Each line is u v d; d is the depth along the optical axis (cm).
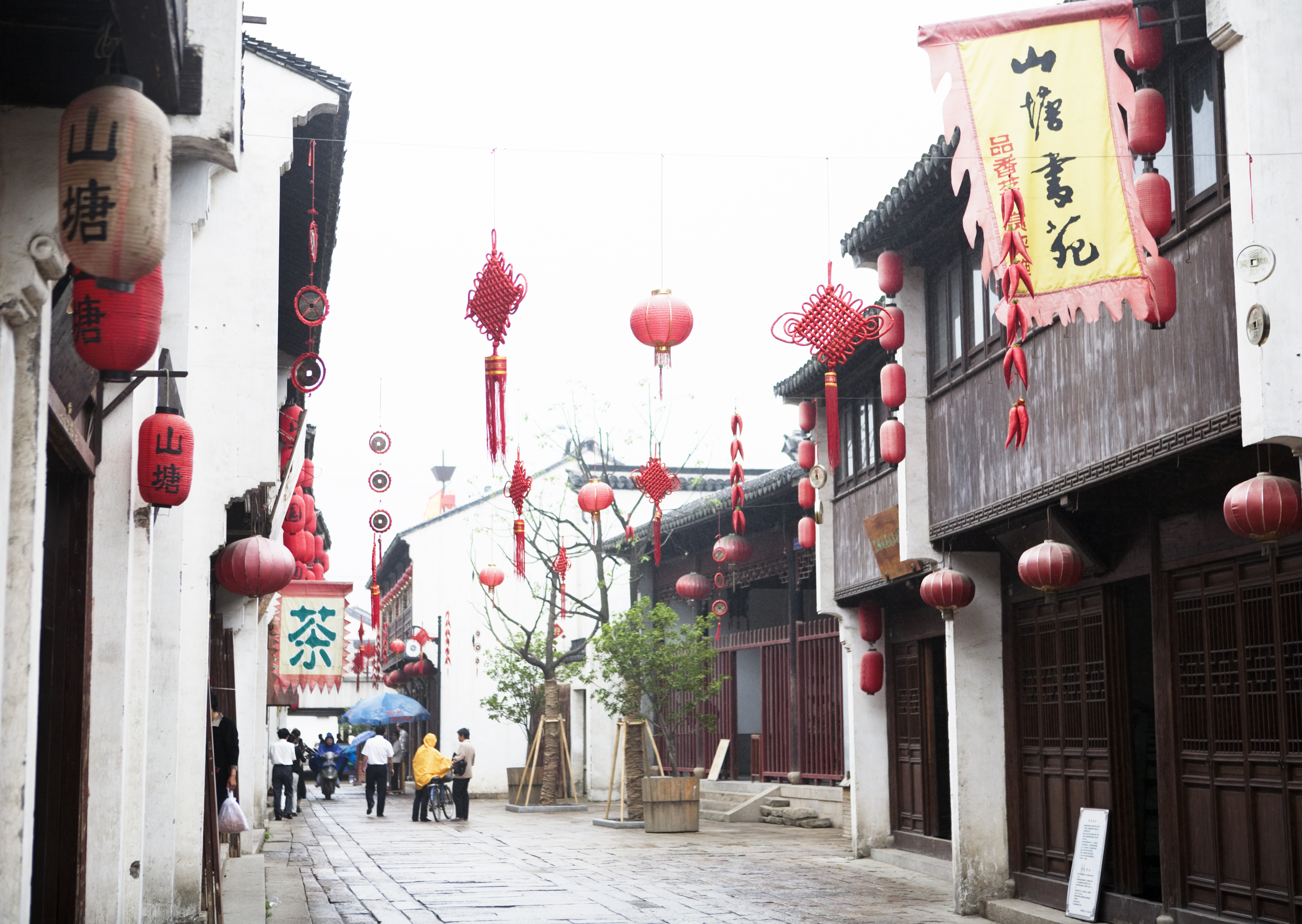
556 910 1270
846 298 944
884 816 1764
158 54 461
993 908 1259
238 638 1709
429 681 4269
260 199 1031
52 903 688
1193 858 998
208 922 923
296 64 1052
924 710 1667
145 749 801
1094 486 1018
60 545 716
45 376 477
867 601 1764
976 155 764
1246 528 796
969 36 768
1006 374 770
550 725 2848
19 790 461
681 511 2694
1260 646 916
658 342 948
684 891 1412
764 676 2544
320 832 2308
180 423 752
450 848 1959
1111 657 1155
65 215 400
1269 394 735
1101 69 763
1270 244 741
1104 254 755
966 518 1264
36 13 445
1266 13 754
